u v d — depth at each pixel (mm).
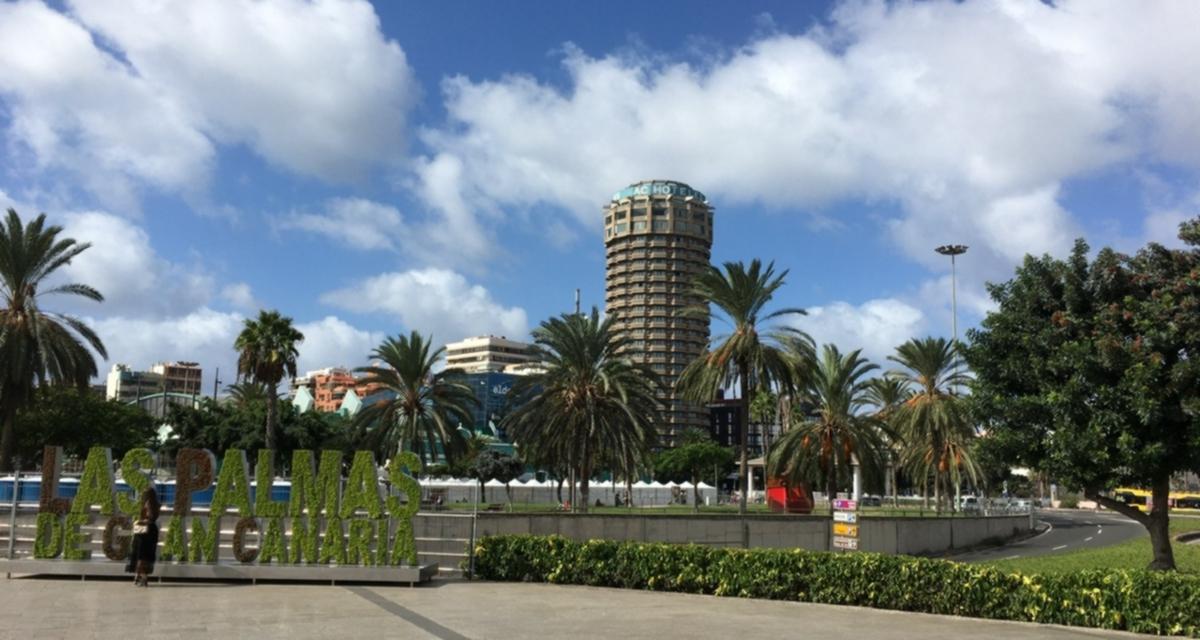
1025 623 15078
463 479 78750
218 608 14922
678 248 159750
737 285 38531
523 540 20938
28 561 19000
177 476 19500
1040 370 17922
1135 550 35250
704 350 40750
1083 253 18531
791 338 38406
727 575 18391
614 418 39000
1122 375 16719
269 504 19453
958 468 57188
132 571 18219
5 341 38281
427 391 51188
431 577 20406
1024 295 18609
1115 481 17344
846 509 29672
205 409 67562
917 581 16422
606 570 19859
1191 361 15836
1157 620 14117
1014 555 41969
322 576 18984
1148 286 17750
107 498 19375
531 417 39938
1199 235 17703
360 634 12422
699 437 134750
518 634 12766
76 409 57250
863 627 14297
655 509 41156
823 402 44719
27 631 12250
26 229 40000
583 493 38938
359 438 52188
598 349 39594
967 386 19625
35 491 25859
